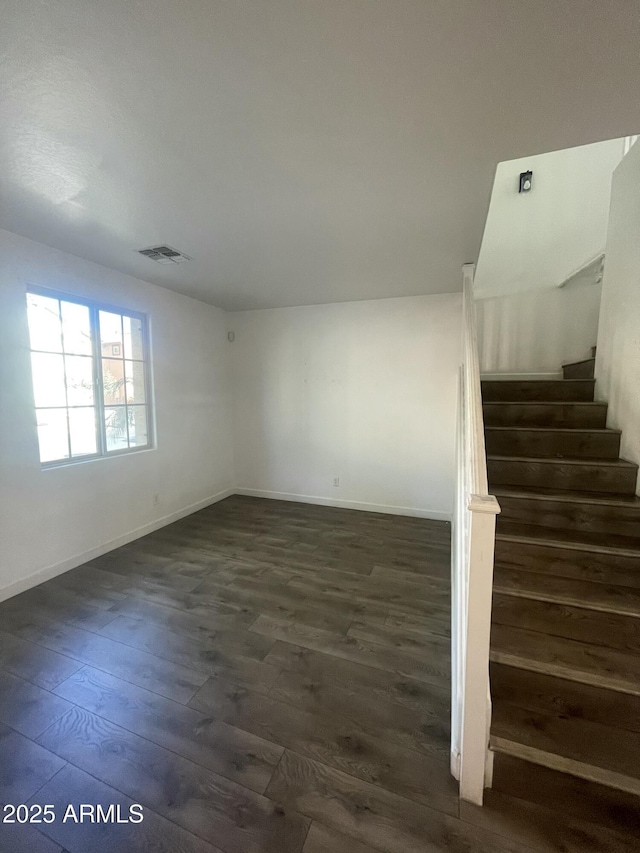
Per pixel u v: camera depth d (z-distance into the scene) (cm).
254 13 95
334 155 157
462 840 115
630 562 175
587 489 215
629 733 128
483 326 395
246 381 475
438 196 191
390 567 293
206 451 443
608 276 251
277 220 219
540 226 368
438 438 394
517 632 154
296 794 129
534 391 287
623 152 326
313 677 182
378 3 93
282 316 448
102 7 94
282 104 127
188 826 120
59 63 110
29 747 147
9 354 244
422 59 109
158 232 238
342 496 441
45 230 236
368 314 410
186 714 161
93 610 236
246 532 364
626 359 223
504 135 144
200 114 132
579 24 97
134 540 345
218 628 219
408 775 136
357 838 116
